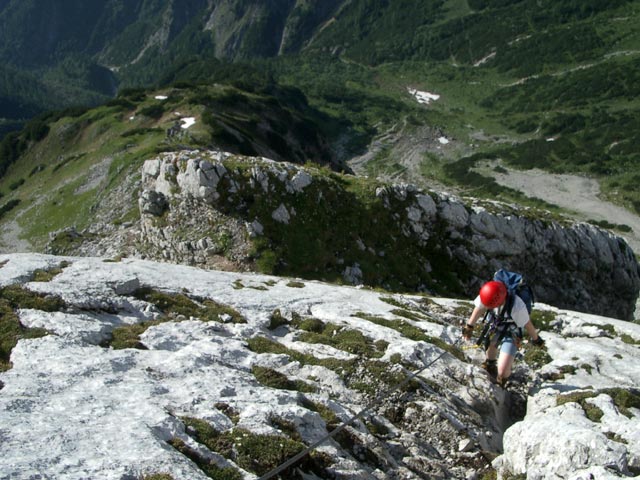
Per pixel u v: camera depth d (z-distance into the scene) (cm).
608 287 5297
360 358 1212
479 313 1176
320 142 17138
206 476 675
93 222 9569
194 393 897
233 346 1170
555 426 907
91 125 16638
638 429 975
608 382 1282
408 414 1075
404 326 1480
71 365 964
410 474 895
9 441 671
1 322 1138
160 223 3909
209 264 3559
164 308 1407
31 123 18388
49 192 13262
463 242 4319
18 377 896
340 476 796
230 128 12788
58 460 641
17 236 11919
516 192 19462
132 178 10212
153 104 16212
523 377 1370
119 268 1622
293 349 1266
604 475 757
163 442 727
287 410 869
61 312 1225
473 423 1103
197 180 3734
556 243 4838
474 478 955
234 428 805
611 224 16438
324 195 3847
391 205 4075
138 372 977
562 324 1862
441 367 1248
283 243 3591
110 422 760
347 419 956
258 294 1639
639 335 1723
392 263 3872
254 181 3722
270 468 753
